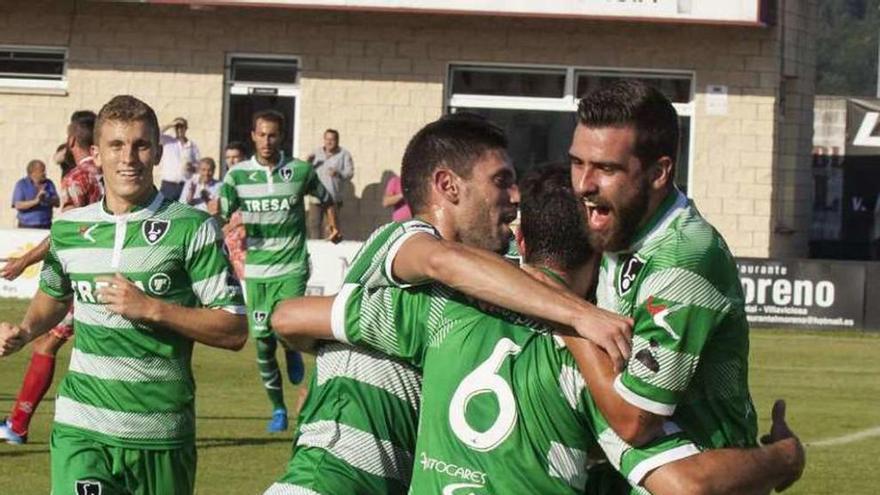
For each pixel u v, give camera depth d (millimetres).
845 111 53000
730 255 7395
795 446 7582
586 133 7211
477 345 7379
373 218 40719
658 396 7074
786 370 27781
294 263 23344
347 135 40906
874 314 34562
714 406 7434
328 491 8242
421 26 40688
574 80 40938
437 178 8242
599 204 7258
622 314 7367
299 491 8273
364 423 8320
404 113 40875
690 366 7121
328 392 8445
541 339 7293
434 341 7582
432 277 7426
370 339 7992
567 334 7137
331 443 8336
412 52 40719
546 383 7203
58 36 40781
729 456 7266
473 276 7211
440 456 7387
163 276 11164
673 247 7195
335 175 38625
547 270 7691
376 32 40719
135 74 40875
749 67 40688
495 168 8203
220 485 16031
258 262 23328
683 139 40938
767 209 40875
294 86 40938
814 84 46531
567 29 40719
